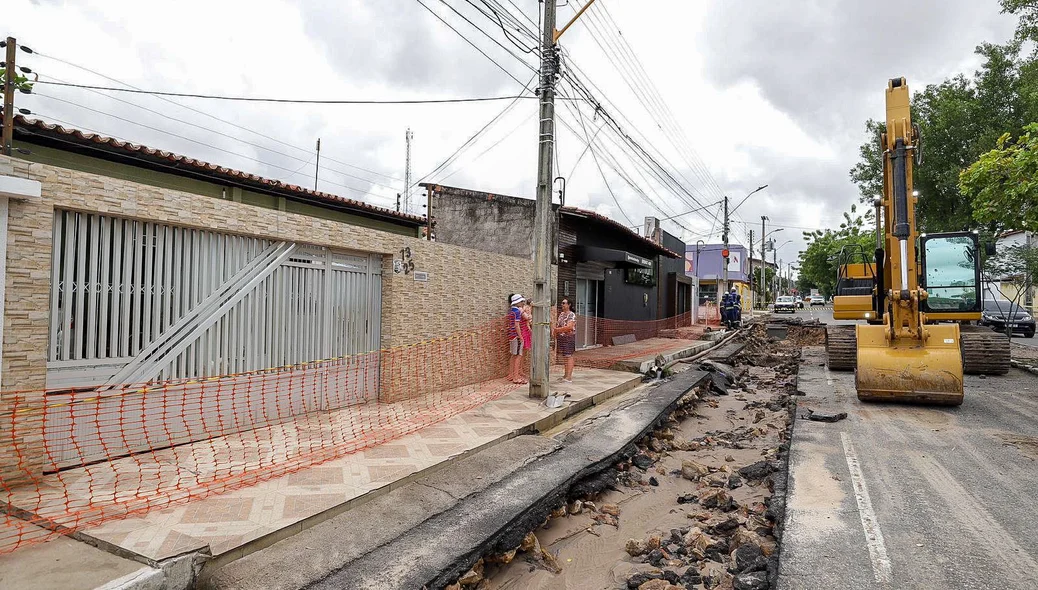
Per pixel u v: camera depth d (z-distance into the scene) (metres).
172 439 5.44
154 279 5.34
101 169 7.88
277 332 6.52
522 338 9.87
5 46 4.47
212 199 5.62
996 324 19.61
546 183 8.55
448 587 3.69
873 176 22.38
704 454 7.37
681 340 18.20
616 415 8.00
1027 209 8.83
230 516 4.03
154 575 3.19
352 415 7.07
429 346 8.58
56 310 4.62
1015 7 12.25
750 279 42.09
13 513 3.93
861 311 13.34
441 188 14.24
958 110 19.17
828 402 8.81
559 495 5.20
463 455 5.75
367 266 7.78
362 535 4.00
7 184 4.04
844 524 4.42
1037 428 7.10
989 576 3.61
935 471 5.57
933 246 11.13
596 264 14.95
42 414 4.42
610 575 4.38
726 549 4.61
